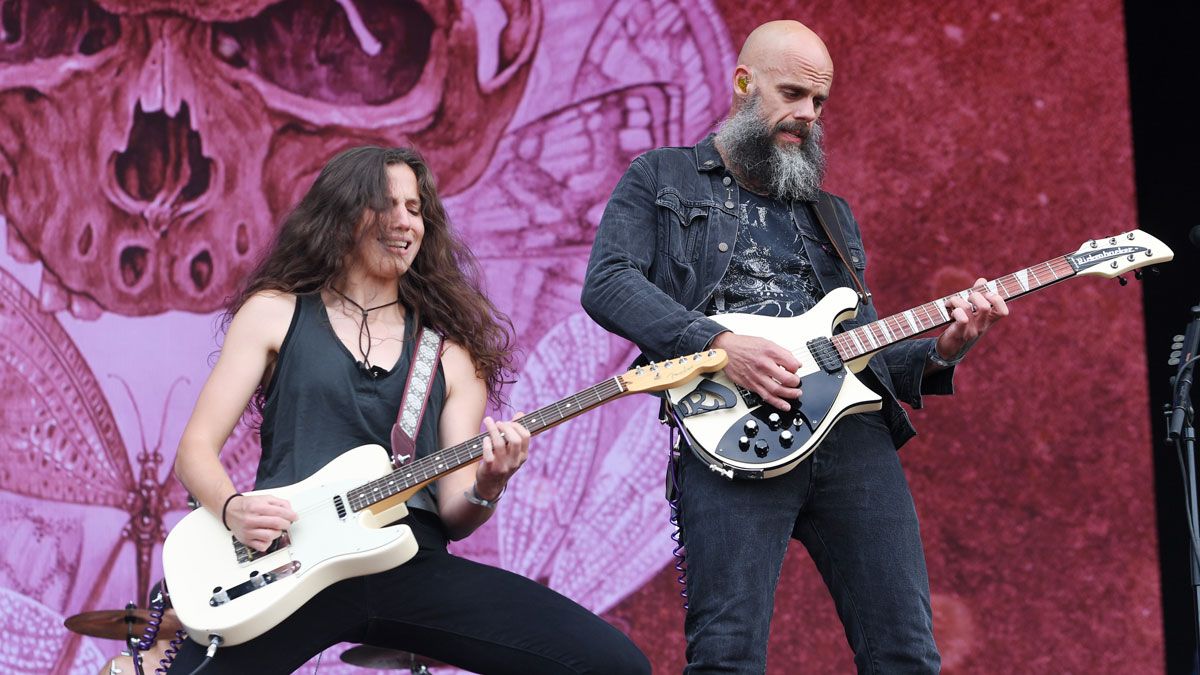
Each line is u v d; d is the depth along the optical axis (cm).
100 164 945
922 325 512
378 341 517
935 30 916
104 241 938
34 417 910
